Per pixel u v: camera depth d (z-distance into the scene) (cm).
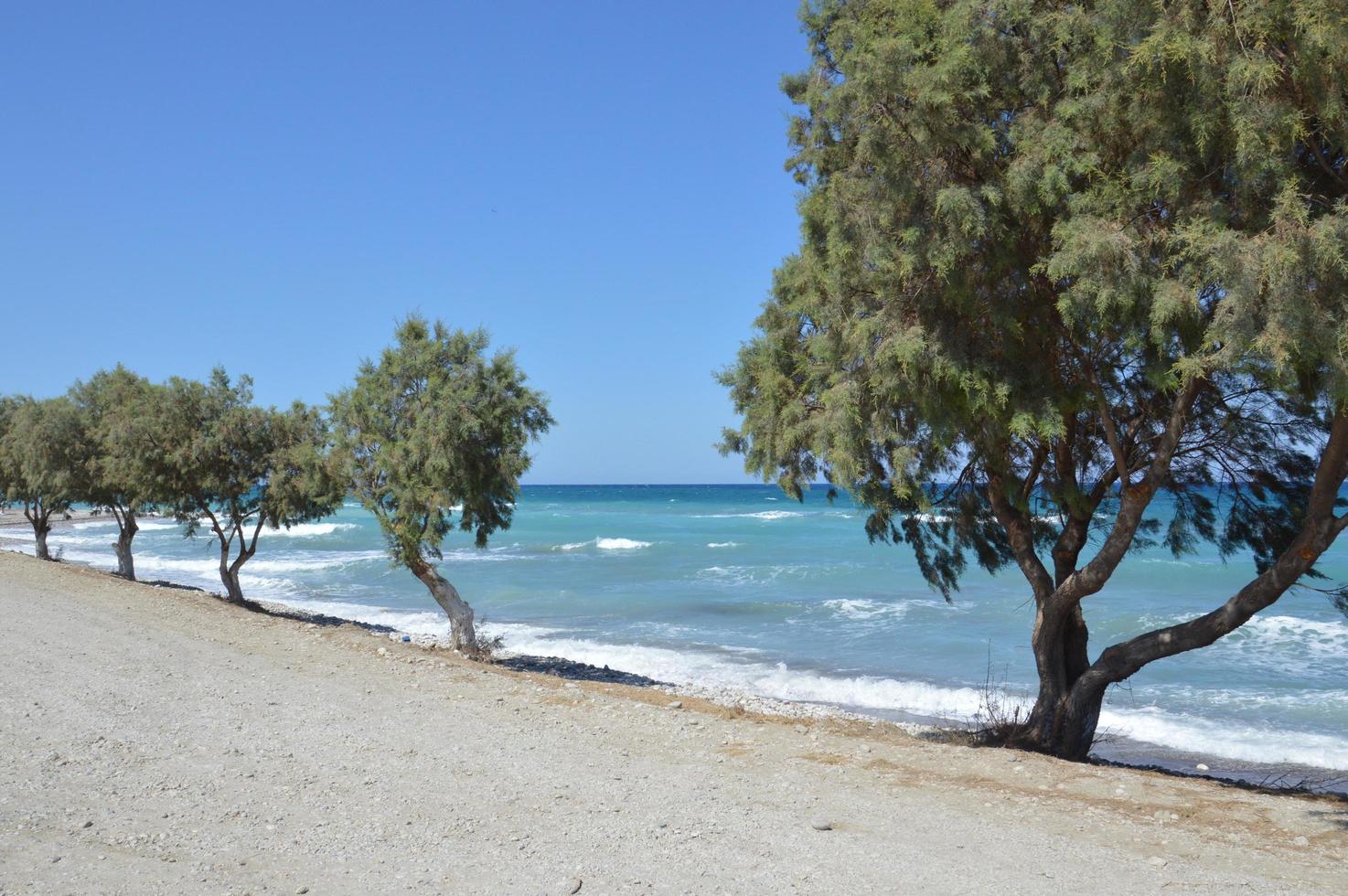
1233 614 947
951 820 634
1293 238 615
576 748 828
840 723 1224
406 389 1842
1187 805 711
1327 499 859
